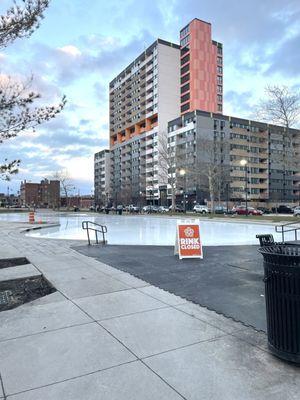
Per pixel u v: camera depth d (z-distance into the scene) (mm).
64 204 133250
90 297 5711
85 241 14094
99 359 3527
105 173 137750
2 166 6891
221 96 106250
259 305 5297
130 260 9352
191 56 99500
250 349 3734
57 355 3629
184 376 3176
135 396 2865
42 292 6238
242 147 89000
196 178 60625
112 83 134500
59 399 2836
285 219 33469
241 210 54406
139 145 110750
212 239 16234
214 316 4797
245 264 8789
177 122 90562
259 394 2887
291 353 3385
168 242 14656
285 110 33500
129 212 67312
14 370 3322
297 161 35156
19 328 4391
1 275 7230
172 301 5496
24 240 14195
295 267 3342
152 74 104500
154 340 3980
